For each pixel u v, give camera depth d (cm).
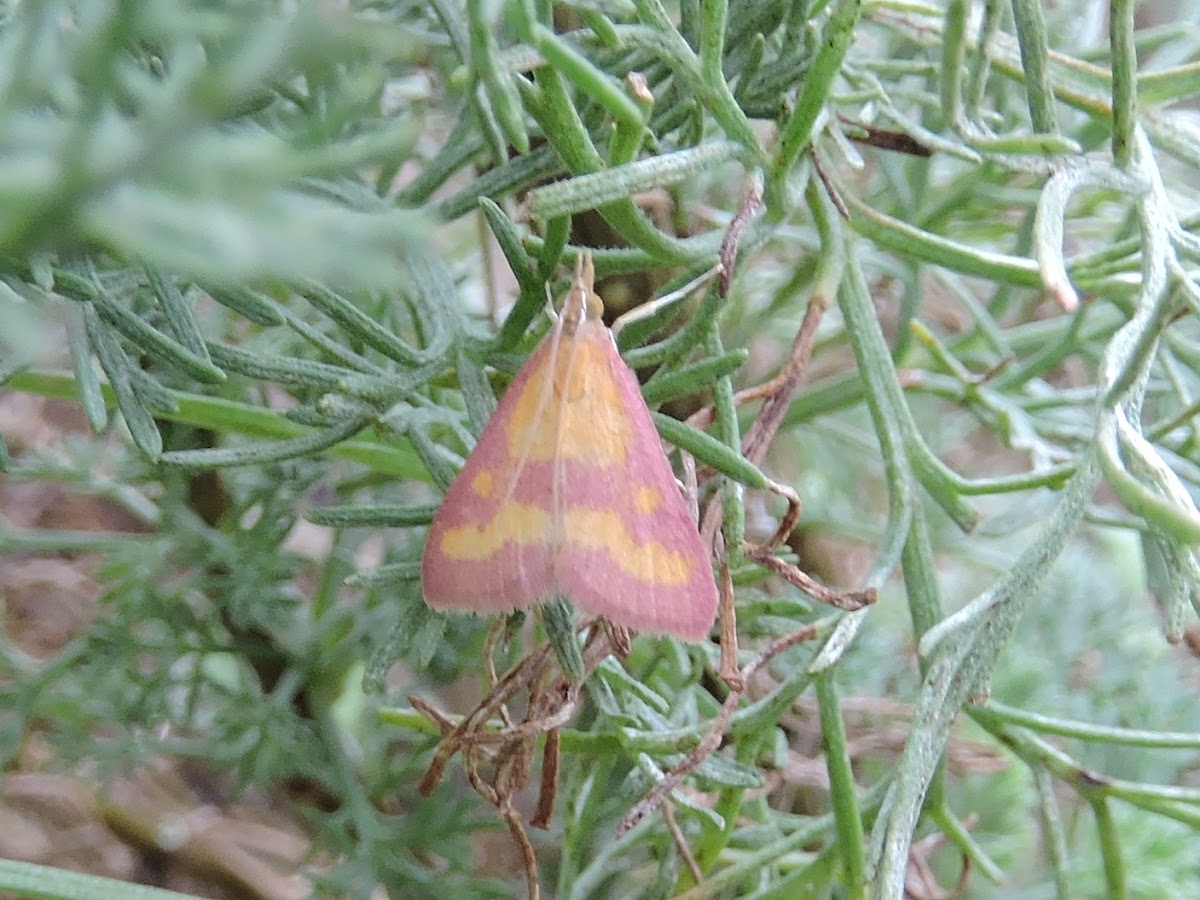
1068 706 6
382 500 7
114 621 6
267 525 6
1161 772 6
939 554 8
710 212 6
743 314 6
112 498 7
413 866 6
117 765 7
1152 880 6
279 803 8
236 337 6
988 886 6
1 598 8
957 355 7
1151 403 7
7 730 6
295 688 6
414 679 7
